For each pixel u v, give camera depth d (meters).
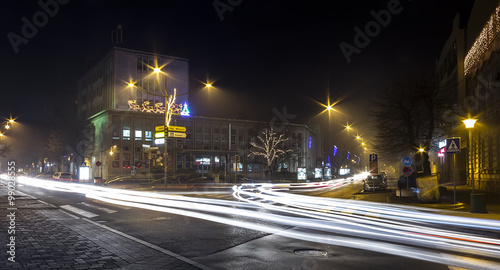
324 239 9.45
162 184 44.47
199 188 37.91
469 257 7.64
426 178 20.16
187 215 14.06
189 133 69.69
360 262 7.19
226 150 70.19
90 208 16.38
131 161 64.25
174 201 20.38
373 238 9.58
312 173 78.81
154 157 37.97
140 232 10.29
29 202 19.00
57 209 15.85
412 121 29.86
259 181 59.97
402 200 21.70
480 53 27.58
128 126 65.00
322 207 17.47
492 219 12.88
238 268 6.71
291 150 68.00
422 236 9.90
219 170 56.47
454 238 9.65
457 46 37.12
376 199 23.05
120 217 13.39
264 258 7.46
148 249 7.99
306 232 10.46
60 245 8.29
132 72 70.88
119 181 49.88
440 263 7.14
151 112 68.75
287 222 12.35
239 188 38.25
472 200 14.94
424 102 28.27
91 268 6.40
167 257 7.26
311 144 85.88
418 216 13.91
